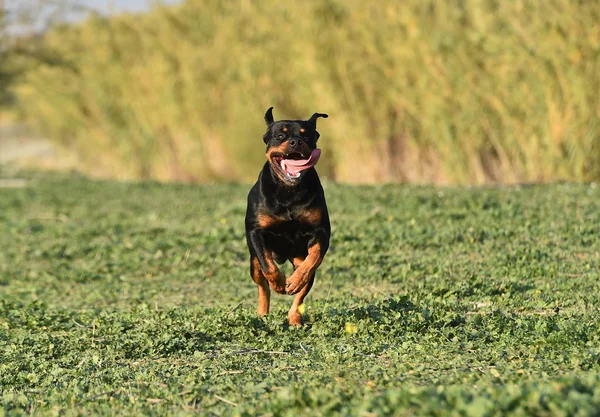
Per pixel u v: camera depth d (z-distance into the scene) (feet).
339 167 84.17
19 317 34.30
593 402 14.96
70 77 120.98
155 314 32.55
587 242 41.83
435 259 41.16
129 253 49.73
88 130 122.31
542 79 66.33
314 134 28.99
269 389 20.16
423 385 20.03
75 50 117.50
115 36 110.32
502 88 68.95
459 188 63.52
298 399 17.63
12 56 115.75
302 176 27.63
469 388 18.62
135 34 108.68
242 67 89.97
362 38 77.97
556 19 64.59
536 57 65.57
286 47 84.69
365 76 77.77
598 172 66.33
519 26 66.54
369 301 33.30
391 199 57.52
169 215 62.34
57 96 123.03
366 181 81.20
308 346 25.93
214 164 100.01
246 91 91.04
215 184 88.17
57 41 118.52
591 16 64.13
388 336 26.43
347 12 79.71
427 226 47.80
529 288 34.45
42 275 46.62
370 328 27.27
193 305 36.47
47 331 31.76
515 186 63.05
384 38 76.13
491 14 68.18
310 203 27.71
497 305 31.78
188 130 100.22
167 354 26.35
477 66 71.05
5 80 119.85
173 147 106.52
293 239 28.50
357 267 41.16
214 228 52.49
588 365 21.53
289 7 83.82
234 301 36.45
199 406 19.47
